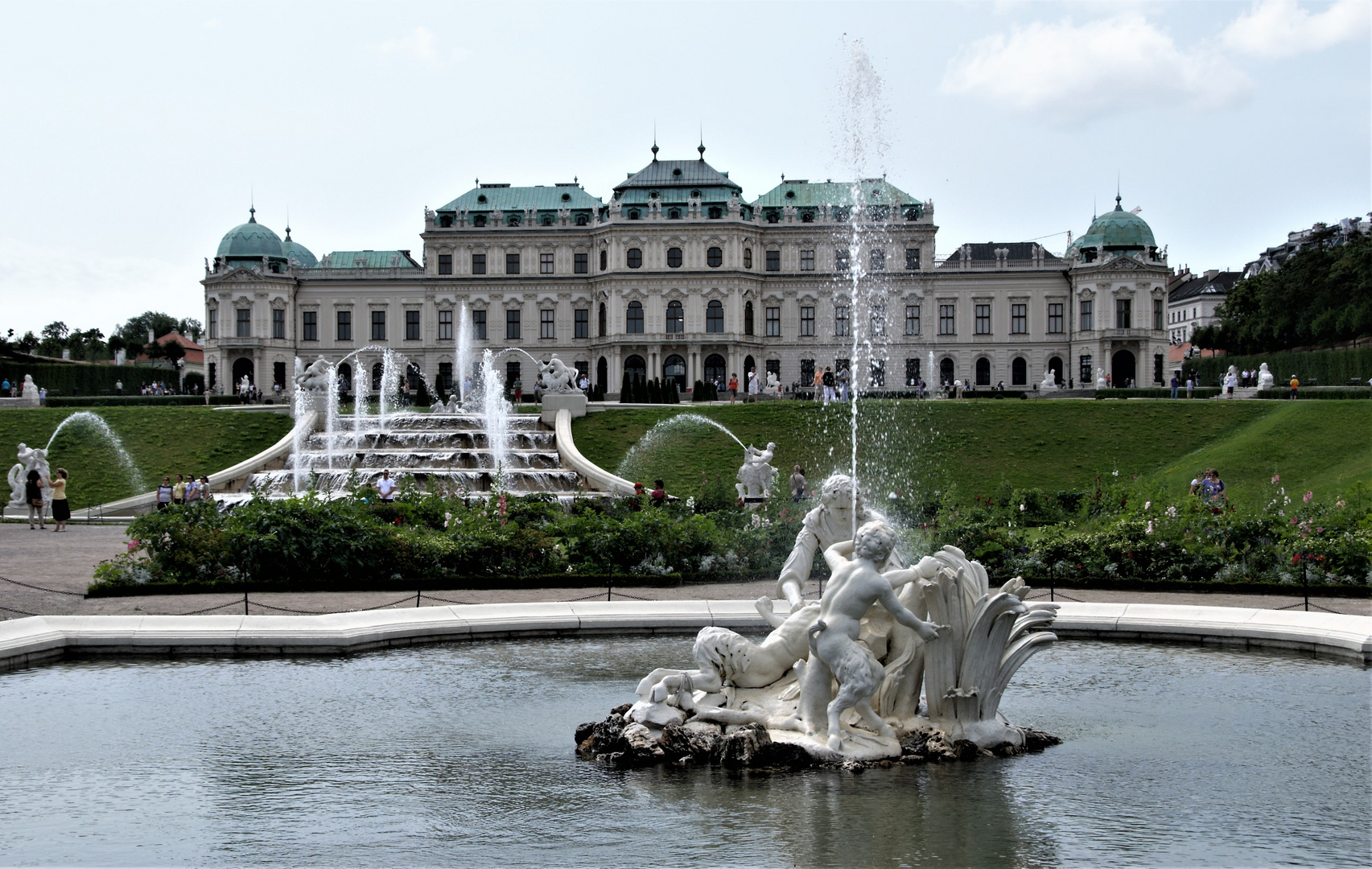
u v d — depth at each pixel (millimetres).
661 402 76875
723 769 14172
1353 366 86250
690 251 115250
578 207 121438
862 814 12680
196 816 12883
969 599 14766
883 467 61844
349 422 66750
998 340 117312
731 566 29516
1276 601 25656
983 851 11766
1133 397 87250
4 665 19359
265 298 118125
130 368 108000
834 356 118375
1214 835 12250
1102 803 13125
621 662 20156
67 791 13688
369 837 12250
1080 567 28266
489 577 27656
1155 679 19016
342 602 25422
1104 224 115875
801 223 118188
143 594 26109
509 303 120688
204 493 48969
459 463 58312
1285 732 15938
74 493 57625
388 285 120875
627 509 37656
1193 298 175625
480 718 16656
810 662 14555
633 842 12023
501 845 11992
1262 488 54031
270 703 17453
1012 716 16766
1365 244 97438
